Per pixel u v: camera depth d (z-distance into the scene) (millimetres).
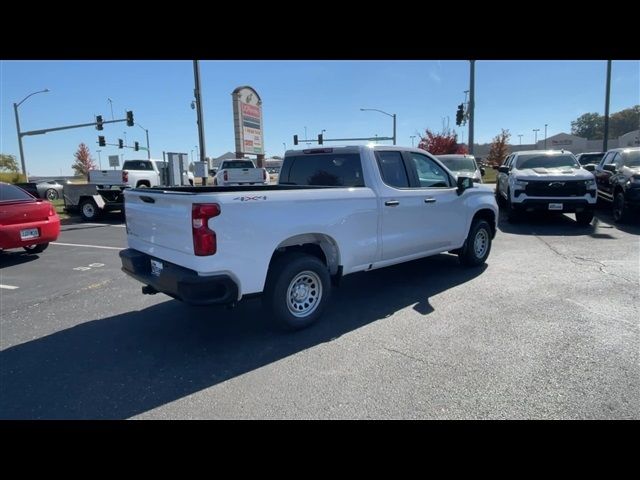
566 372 3473
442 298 5379
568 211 10391
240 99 31453
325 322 4676
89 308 5352
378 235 5145
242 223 3859
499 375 3447
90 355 3998
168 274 3895
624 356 3729
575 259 7285
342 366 3666
